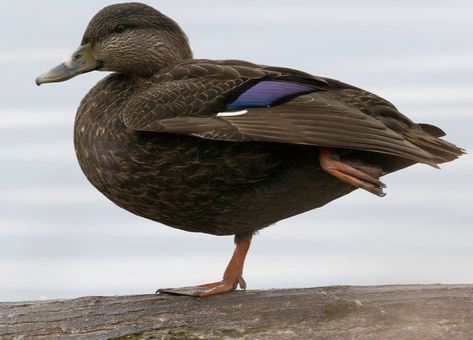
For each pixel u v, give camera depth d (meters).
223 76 10.45
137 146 10.35
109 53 11.62
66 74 11.74
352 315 9.55
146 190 10.52
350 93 10.42
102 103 11.03
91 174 10.88
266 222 10.87
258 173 10.24
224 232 11.00
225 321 9.73
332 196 10.73
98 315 9.90
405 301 9.67
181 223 10.88
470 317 9.41
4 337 9.74
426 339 9.25
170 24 11.82
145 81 10.98
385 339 9.31
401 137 9.79
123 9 11.71
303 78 10.40
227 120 9.99
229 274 10.93
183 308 10.00
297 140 9.68
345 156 10.27
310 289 10.23
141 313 9.93
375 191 9.87
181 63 10.98
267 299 10.00
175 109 10.24
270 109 10.04
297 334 9.51
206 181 10.30
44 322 9.85
